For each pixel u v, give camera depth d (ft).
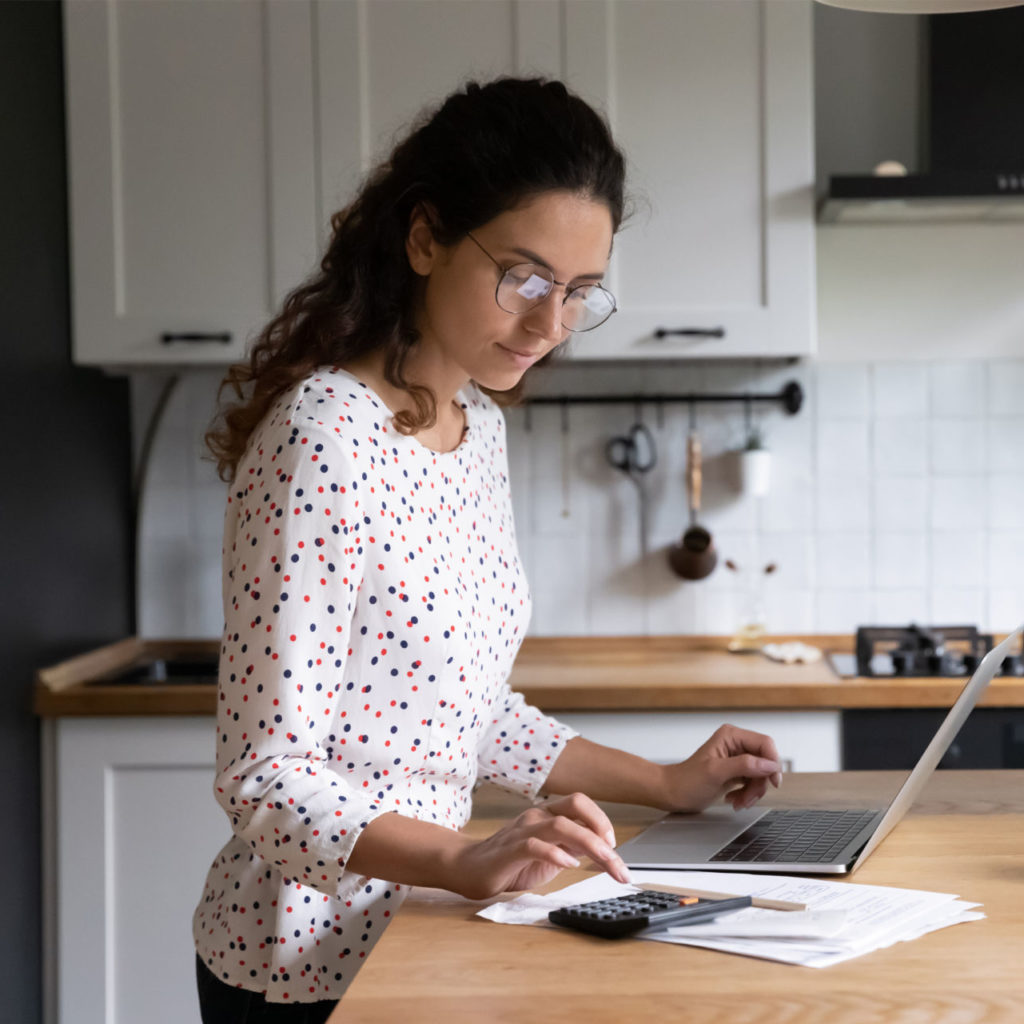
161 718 7.82
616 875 3.14
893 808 3.57
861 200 8.05
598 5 8.20
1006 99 8.61
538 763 4.41
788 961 2.77
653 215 8.25
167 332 8.37
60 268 8.38
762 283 8.24
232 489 3.59
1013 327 9.41
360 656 3.53
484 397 4.58
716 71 8.21
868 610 9.53
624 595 9.64
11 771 7.45
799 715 7.79
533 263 3.49
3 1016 7.25
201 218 8.34
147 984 7.86
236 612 3.37
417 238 3.70
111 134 8.33
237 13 8.30
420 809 3.75
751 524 9.59
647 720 7.84
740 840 3.83
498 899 3.32
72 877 7.84
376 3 8.24
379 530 3.50
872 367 9.49
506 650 4.14
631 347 8.31
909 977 2.68
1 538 7.34
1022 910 3.13
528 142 3.46
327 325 3.74
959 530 9.48
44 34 8.16
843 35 9.34
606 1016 2.48
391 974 2.75
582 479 9.62
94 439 8.99
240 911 3.66
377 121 8.27
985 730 7.72
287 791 3.23
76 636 8.59
